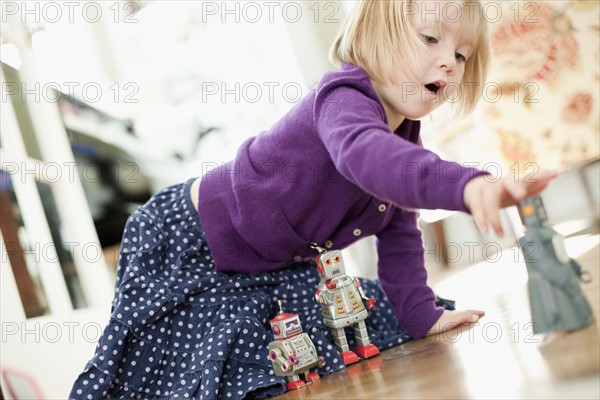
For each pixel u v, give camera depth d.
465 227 2.97
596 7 2.46
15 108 2.23
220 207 1.20
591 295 0.91
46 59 2.69
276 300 1.21
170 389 1.11
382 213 1.20
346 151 0.84
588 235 2.00
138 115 3.63
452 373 0.76
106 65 3.44
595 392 0.53
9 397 1.52
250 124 3.46
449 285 2.21
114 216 3.17
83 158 3.07
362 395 0.76
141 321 1.10
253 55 3.17
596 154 2.51
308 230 1.17
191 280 1.17
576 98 2.52
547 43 2.54
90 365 1.06
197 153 3.68
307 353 1.02
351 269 2.87
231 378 1.06
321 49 2.65
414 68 1.06
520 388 0.60
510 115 2.62
